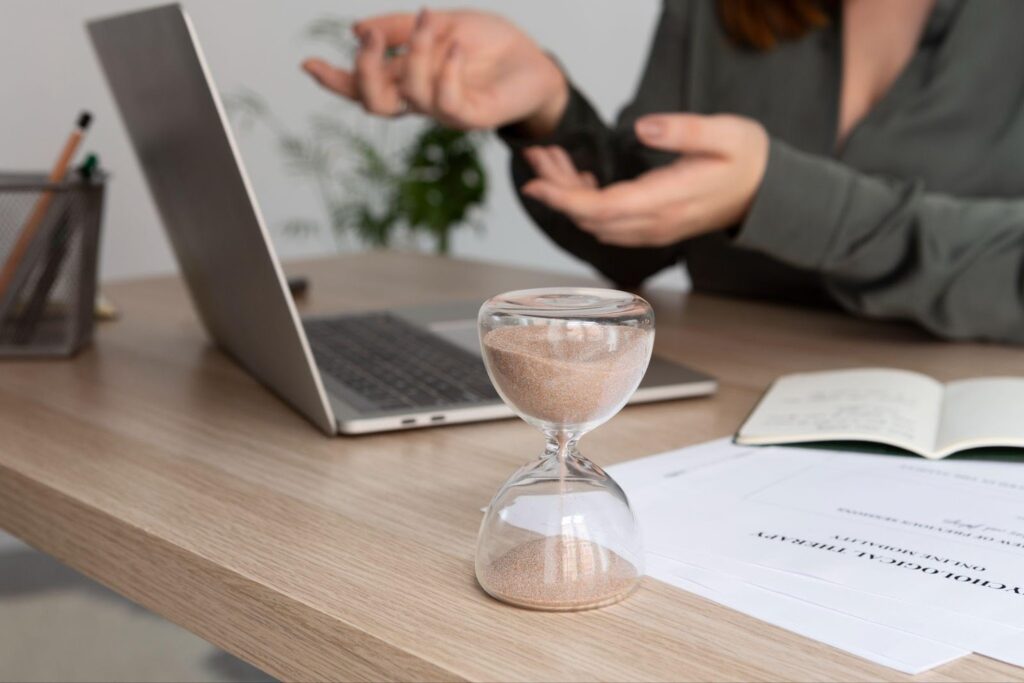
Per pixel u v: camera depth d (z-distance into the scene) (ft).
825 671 1.53
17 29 8.82
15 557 3.67
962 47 4.84
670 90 5.58
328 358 3.35
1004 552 1.94
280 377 2.95
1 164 8.89
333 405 2.84
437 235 11.59
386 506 2.25
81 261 3.63
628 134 4.88
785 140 5.23
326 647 1.75
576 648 1.61
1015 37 4.76
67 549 2.36
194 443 2.68
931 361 3.61
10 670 3.20
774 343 3.87
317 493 2.33
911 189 3.86
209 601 1.98
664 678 1.52
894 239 3.79
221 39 10.73
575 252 4.95
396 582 1.87
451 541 2.06
